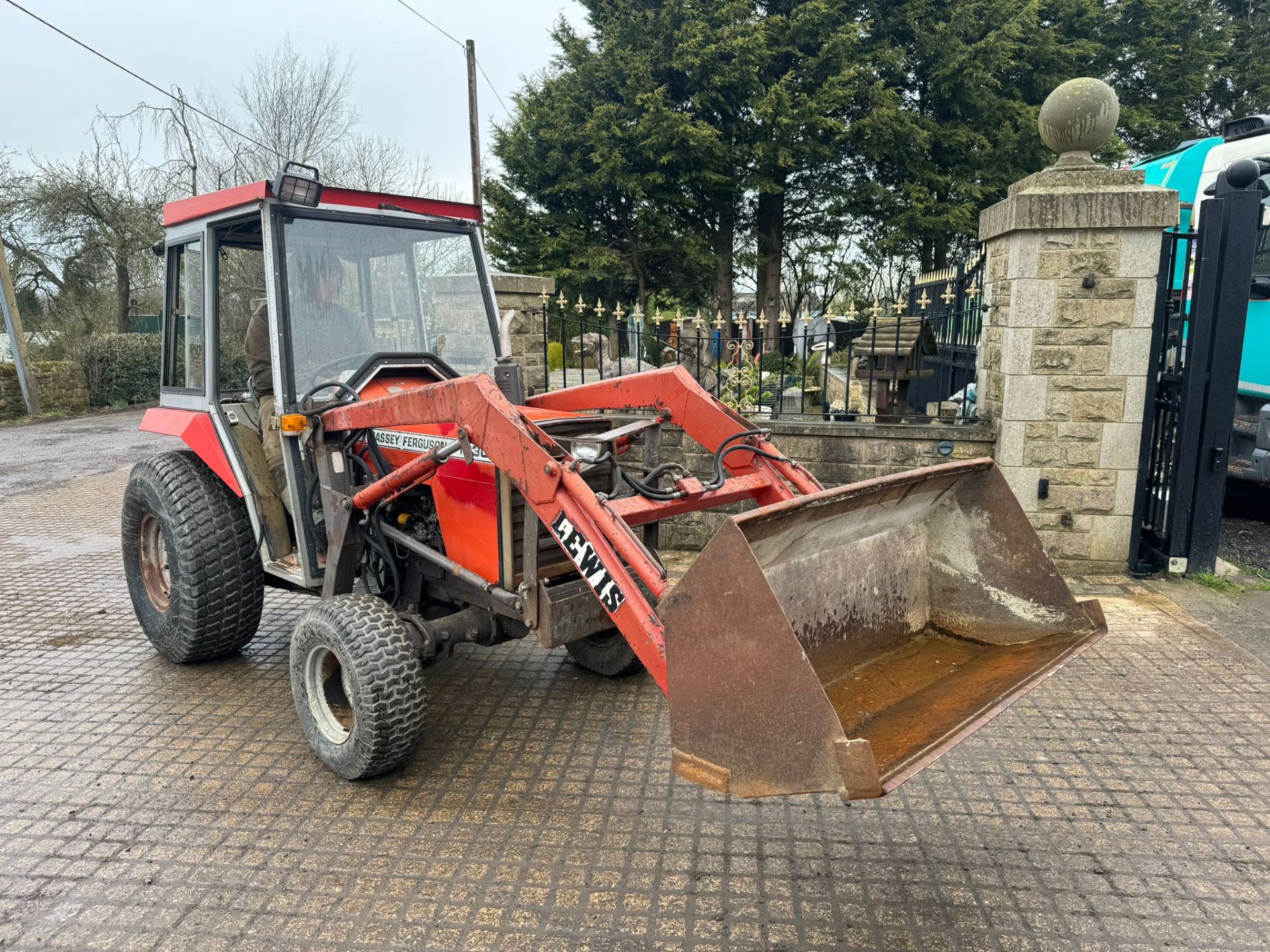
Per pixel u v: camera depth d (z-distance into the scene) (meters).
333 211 3.75
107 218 21.50
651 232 22.11
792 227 24.02
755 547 2.34
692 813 2.99
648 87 20.80
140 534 4.44
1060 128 5.38
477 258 4.33
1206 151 8.20
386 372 3.80
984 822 2.92
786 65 21.38
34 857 2.78
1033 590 2.87
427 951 2.33
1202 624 4.71
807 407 8.27
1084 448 5.53
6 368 17.66
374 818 2.98
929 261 22.08
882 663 2.91
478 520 3.23
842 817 2.96
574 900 2.53
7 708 3.91
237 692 4.07
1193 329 5.19
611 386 3.89
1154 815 2.94
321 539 3.76
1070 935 2.36
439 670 4.30
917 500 2.91
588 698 3.96
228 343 4.64
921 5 20.97
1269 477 6.65
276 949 2.34
